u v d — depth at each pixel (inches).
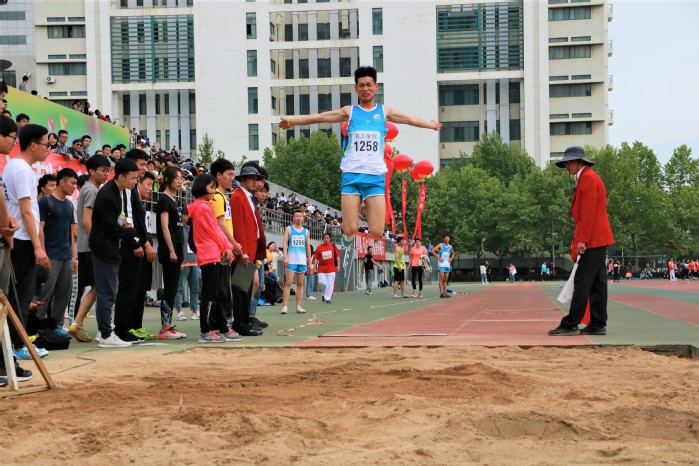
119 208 347.3
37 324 331.6
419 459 130.0
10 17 4306.1
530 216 2999.5
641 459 128.3
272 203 1293.1
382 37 3341.5
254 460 129.3
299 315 601.0
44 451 138.0
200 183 367.6
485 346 321.1
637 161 3127.5
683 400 185.8
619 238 3016.7
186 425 154.8
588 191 366.6
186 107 3353.8
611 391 199.8
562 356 289.4
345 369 250.7
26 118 552.1
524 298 938.7
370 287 1208.2
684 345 309.7
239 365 273.9
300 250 625.0
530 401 186.2
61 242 355.6
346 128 335.6
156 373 250.5
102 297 346.6
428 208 2970.0
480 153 3368.6
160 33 3312.0
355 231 334.0
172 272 402.6
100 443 143.5
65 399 196.2
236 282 387.9
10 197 265.6
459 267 3533.5
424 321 506.0
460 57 3417.8
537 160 3422.7
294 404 184.1
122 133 817.5
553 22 3496.6
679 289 1259.2
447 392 200.5
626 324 440.5
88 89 3314.5
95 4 3314.5
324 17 3331.7
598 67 3491.6
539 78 3408.0
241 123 3302.2
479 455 132.6
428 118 3380.9
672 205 3137.3
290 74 3339.1
